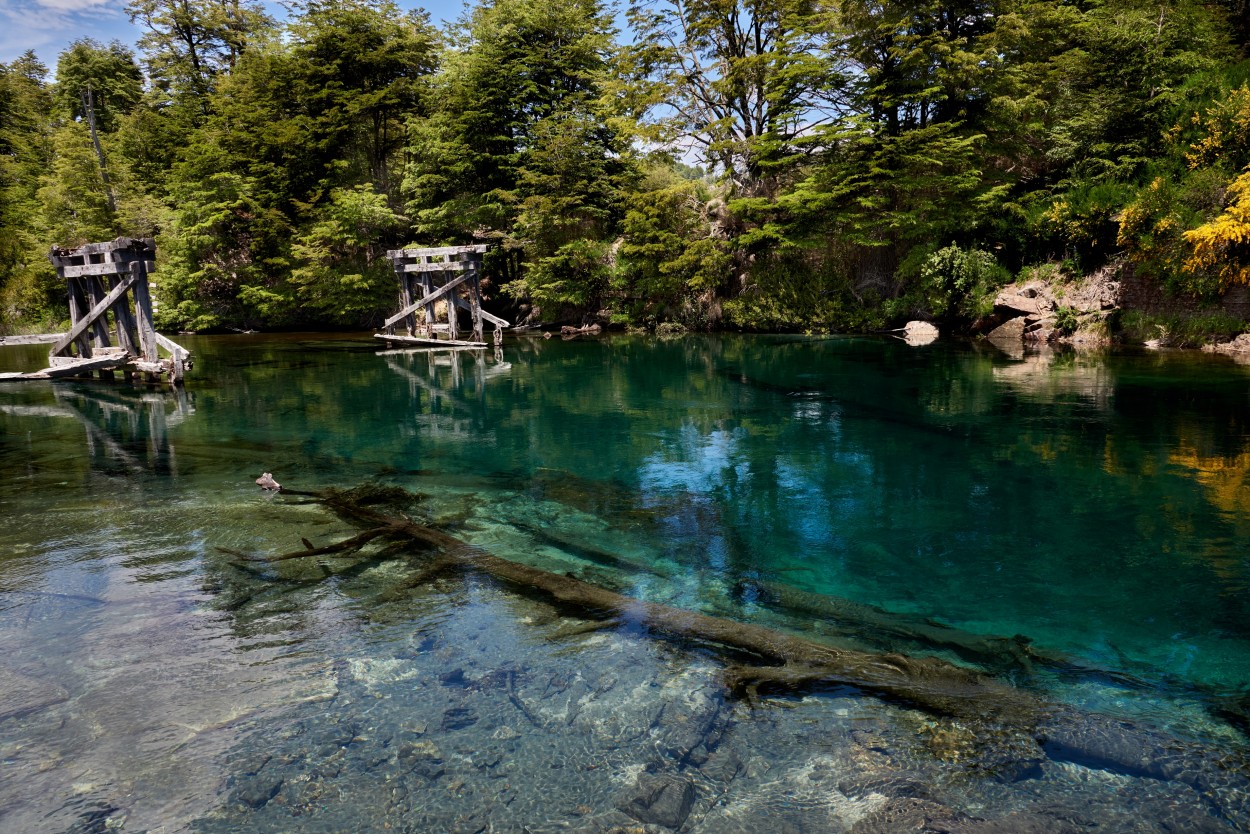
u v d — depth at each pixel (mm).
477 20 32906
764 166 27219
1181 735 3670
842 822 3047
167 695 4023
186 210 32625
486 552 6301
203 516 7273
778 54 25484
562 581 5645
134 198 34750
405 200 36094
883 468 9023
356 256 33969
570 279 29969
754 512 7508
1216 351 16922
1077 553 6230
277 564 6004
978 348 20078
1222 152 17625
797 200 25312
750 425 11703
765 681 4195
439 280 34344
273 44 38906
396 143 37844
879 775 3355
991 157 24906
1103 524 6898
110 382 17328
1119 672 4324
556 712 3873
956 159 23203
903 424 11383
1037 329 20641
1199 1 24016
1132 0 23000
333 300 32188
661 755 3506
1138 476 8312
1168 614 5086
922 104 24734
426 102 32938
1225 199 16938
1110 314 19391
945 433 10672
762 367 18125
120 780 3311
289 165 34250
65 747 3553
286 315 34594
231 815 3086
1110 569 5875
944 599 5402
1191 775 3342
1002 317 21844
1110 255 20031
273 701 3971
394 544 6453
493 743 3598
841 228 26000
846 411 12555
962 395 13406
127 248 16328
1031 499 7688
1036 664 4422
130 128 39438
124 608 5148
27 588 5504
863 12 23984
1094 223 19922
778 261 27453
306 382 17250
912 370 16688
